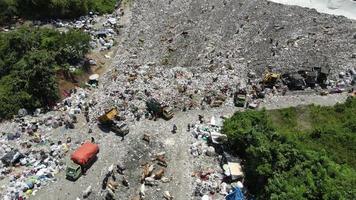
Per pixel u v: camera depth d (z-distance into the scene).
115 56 87.31
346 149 68.50
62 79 78.44
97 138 68.19
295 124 73.62
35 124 70.62
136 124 70.94
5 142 67.31
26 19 98.75
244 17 97.88
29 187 60.62
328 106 77.38
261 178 59.88
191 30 94.19
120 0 105.31
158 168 63.97
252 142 64.00
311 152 61.88
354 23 98.31
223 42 90.69
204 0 103.56
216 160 65.44
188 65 85.19
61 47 82.88
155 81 79.06
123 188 60.97
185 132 70.00
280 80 81.31
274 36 92.25
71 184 61.50
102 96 75.94
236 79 80.88
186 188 61.28
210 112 74.12
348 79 82.81
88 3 101.06
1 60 82.00
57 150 65.88
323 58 86.69
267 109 75.94
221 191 60.75
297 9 101.75
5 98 73.38
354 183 58.50
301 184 57.28
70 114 72.25
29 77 74.12
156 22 97.19
